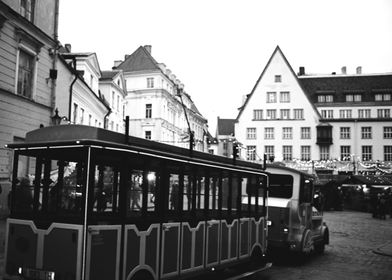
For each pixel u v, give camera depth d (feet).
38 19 68.28
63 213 19.07
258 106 218.59
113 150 19.61
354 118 220.02
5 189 56.44
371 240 61.62
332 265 40.40
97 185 18.90
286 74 217.77
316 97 241.14
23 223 20.10
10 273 20.20
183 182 24.08
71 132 19.90
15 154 21.24
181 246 23.66
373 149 217.97
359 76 249.75
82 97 99.81
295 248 39.27
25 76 65.05
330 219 104.06
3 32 58.18
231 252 28.86
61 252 18.56
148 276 21.25
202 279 30.07
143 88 204.54
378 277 35.17
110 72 155.63
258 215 32.86
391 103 225.56
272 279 32.94
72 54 111.34
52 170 19.92
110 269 18.99
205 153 26.96
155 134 199.62
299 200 40.55
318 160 212.02
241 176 30.42
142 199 21.09
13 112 60.59
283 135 216.13
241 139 218.38
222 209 28.02
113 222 19.43
